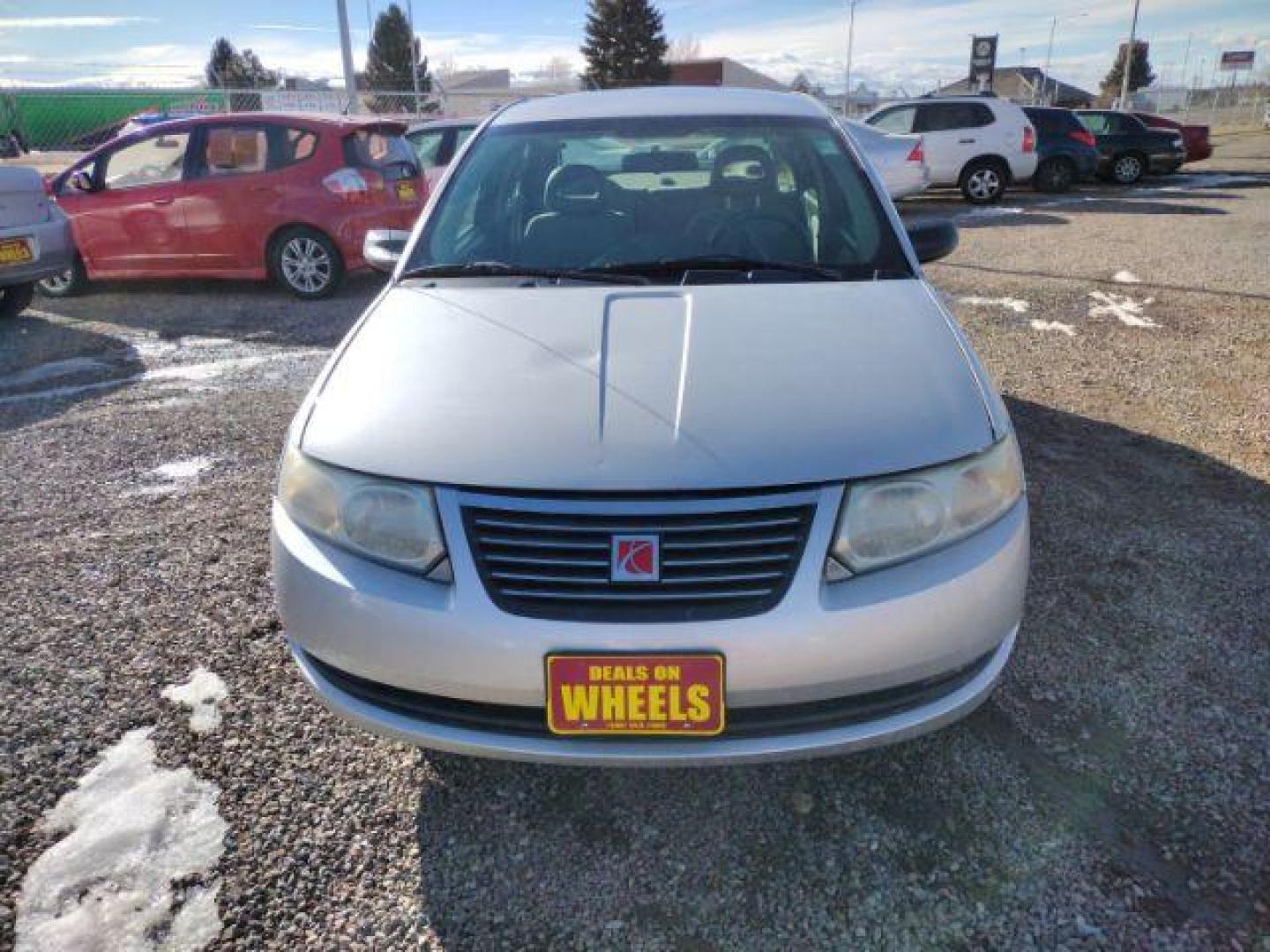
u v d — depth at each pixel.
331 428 1.98
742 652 1.68
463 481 1.77
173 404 4.91
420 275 2.71
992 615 1.84
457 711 1.82
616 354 2.08
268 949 1.75
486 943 1.77
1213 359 5.29
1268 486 3.62
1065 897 1.82
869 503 1.76
